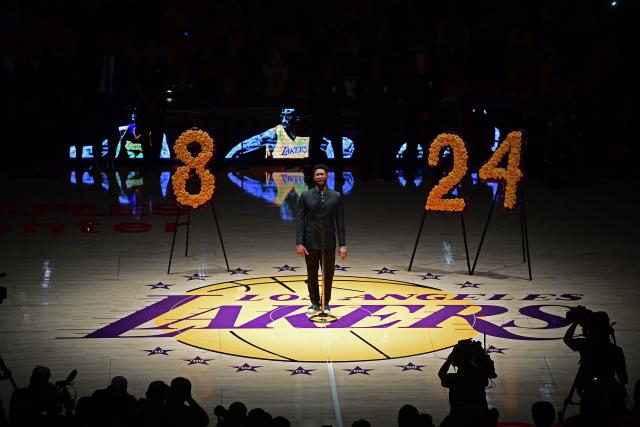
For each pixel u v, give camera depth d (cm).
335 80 2756
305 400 1534
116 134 2894
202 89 2944
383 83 2769
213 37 3030
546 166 2895
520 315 1855
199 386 1569
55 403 1273
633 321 1834
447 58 3038
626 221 2458
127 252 2166
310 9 3153
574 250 2228
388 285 2000
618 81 3017
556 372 1639
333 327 1788
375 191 2702
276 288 1973
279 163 2959
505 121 2930
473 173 2925
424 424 1190
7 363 1628
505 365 1659
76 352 1673
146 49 2845
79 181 2748
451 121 2930
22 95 2820
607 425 1249
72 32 2959
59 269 2055
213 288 1969
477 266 2119
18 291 1930
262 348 1702
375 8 3161
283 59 3023
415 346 1717
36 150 2847
